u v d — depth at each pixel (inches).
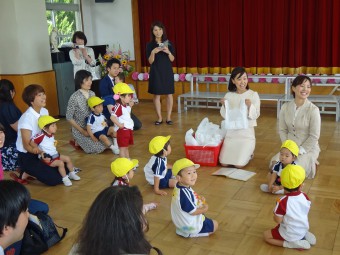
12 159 154.1
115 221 43.1
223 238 98.0
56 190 134.7
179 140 187.5
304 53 249.4
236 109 150.5
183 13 271.7
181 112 253.3
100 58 258.2
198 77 263.7
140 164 156.5
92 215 44.3
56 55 248.5
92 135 172.7
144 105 281.6
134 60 295.3
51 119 137.5
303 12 243.0
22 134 137.3
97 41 307.6
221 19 262.1
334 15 234.7
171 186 130.0
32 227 91.9
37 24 235.8
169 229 103.7
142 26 287.6
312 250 91.0
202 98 252.8
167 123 222.8
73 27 296.8
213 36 267.7
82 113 175.0
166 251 93.1
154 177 126.3
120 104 152.9
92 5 302.0
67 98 252.8
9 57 229.9
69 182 138.1
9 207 58.0
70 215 115.0
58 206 121.5
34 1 233.0
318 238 95.9
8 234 59.7
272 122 216.8
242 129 151.1
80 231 45.3
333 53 239.0
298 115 135.0
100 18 301.7
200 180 136.4
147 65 292.5
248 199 119.6
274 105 261.0
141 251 44.1
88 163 162.2
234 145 149.8
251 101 151.5
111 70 190.9
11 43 227.1
